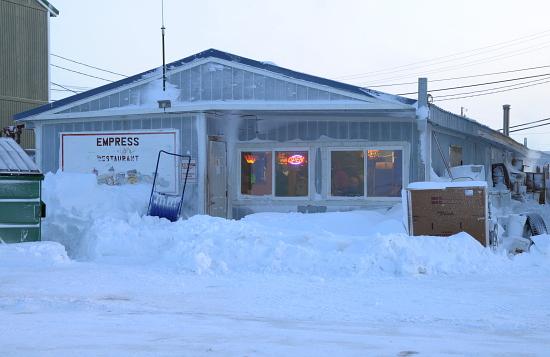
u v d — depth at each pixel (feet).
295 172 62.49
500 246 47.24
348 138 61.31
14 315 28.45
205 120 61.36
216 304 31.30
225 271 39.99
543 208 88.53
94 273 39.09
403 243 41.55
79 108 65.00
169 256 43.16
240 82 60.39
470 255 41.65
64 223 53.83
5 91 110.83
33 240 45.98
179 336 24.71
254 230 46.91
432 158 62.44
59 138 65.87
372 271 39.81
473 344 24.02
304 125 62.44
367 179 60.70
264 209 62.95
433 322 27.81
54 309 29.84
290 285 36.17
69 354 21.84
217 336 24.77
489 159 94.68
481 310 29.99
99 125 64.75
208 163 61.52
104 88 64.08
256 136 63.41
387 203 60.03
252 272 40.04
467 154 79.00
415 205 45.68
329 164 61.72
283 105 58.95
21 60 113.70
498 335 25.67
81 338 24.18
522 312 29.63
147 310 29.81
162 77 62.54
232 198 63.72
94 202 56.95
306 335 25.13
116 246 46.57
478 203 44.73
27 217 45.85
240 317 28.55
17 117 66.80
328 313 29.45
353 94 57.31
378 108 56.59
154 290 34.53
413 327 26.91
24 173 45.83
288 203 62.39
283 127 62.95
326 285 36.19
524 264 41.96
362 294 33.63
